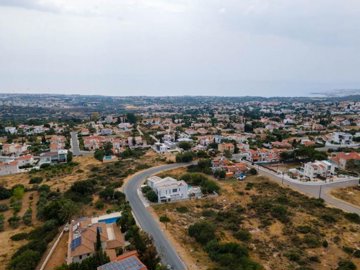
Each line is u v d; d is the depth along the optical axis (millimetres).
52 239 57781
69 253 49344
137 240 50688
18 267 45750
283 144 151500
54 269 44094
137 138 169500
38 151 151625
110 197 80438
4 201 82188
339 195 86250
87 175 105375
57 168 114812
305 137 183000
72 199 78250
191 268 47688
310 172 104312
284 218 68500
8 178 106938
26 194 85938
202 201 81938
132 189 90250
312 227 64312
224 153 140375
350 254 53281
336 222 67188
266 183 97312
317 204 77875
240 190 90688
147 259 45875
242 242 58094
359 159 116750
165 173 107938
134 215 70625
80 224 58719
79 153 149500
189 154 127062
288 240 58969
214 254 51438
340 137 166750
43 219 67875
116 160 130875
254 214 72375
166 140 176500
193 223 66750
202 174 106938
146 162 125125
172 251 53438
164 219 67375
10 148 147000
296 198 83000
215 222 67562
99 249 46938
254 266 46938
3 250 54406
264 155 129000
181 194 83500
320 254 53438
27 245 53469
